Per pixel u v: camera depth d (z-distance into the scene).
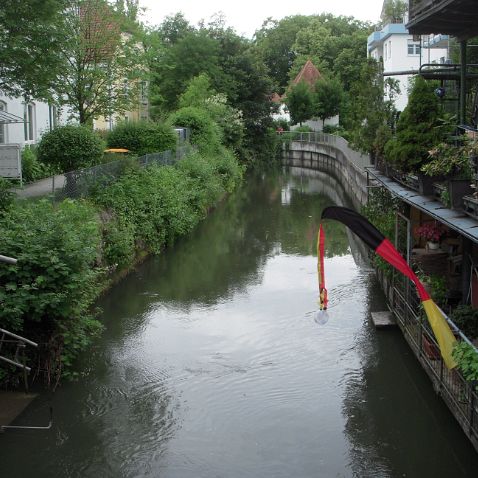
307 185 41.72
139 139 26.64
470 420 8.14
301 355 12.28
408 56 40.41
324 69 69.50
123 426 9.60
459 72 15.07
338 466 8.65
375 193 18.39
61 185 18.95
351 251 21.47
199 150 35.00
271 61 80.19
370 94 18.81
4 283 10.19
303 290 16.66
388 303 14.55
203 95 42.88
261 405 10.29
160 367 11.68
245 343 12.90
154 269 18.77
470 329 9.88
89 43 23.83
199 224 26.62
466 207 9.51
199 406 10.27
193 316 14.53
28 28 16.25
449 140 11.38
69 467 8.62
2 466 8.62
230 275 18.23
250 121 50.03
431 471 8.56
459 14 11.73
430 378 10.30
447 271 12.82
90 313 14.47
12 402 10.15
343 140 42.34
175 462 8.72
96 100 24.81
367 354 12.27
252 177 46.91
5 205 12.73
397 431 9.55
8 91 17.59
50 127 25.16
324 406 10.29
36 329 10.62
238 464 8.67
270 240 23.50
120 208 18.19
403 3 45.38
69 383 10.91
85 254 10.84
